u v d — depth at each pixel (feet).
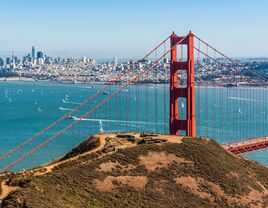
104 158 287.69
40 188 221.25
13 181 230.68
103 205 231.50
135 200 251.80
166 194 271.90
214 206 281.54
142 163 296.92
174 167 305.32
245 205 295.69
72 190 236.22
